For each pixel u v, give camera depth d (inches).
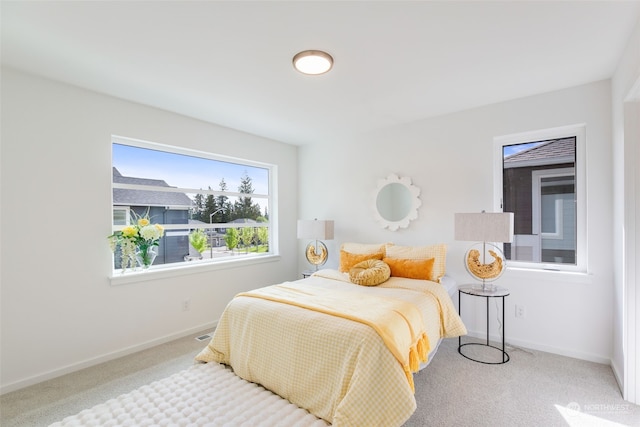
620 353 82.0
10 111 83.1
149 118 111.5
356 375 59.7
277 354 73.0
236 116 123.5
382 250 123.3
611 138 91.0
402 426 65.3
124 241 104.6
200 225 132.6
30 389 82.3
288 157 168.7
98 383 85.3
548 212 105.8
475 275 104.5
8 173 82.7
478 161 114.7
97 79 90.1
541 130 103.0
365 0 57.1
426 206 127.0
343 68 83.8
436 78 90.5
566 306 98.3
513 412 70.0
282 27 65.5
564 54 77.5
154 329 111.3
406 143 132.6
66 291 92.0
